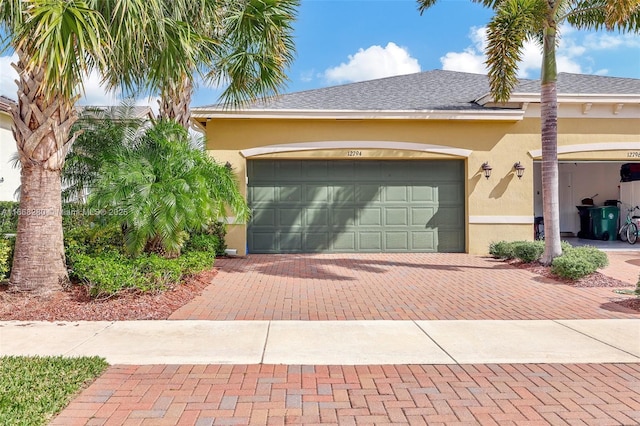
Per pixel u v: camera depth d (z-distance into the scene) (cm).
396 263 1106
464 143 1265
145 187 720
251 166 1279
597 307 671
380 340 516
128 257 754
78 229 873
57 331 538
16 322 571
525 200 1264
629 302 693
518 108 1274
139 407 345
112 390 375
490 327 570
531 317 619
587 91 1338
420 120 1250
